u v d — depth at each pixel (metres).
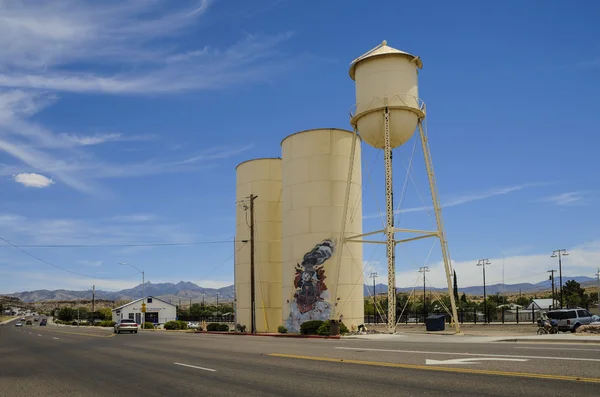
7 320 185.00
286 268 42.88
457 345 19.77
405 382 10.84
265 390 10.90
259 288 48.53
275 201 50.16
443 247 34.75
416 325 59.31
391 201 34.00
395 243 34.38
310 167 42.31
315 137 42.62
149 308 106.19
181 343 28.25
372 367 13.46
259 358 17.64
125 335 42.31
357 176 43.38
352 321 40.16
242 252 50.72
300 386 11.16
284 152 44.78
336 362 15.08
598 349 16.08
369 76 35.66
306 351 19.53
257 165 50.75
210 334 45.19
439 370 12.15
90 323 108.88
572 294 98.69
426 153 36.03
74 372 16.17
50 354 23.67
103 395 11.48
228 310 148.75
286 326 42.12
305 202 42.00
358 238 42.19
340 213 41.69
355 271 41.31
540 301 93.00
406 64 35.53
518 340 22.47
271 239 49.41
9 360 21.22
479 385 10.01
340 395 9.86
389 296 33.34
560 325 33.16
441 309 75.75
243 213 50.97
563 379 10.15
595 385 9.47
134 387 12.43
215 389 11.42
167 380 13.29
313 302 40.31
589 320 33.12
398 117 34.62
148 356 20.48
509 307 88.88
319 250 40.91
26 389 12.81
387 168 34.12
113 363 18.39
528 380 10.24
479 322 62.59
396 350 18.05
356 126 37.62
